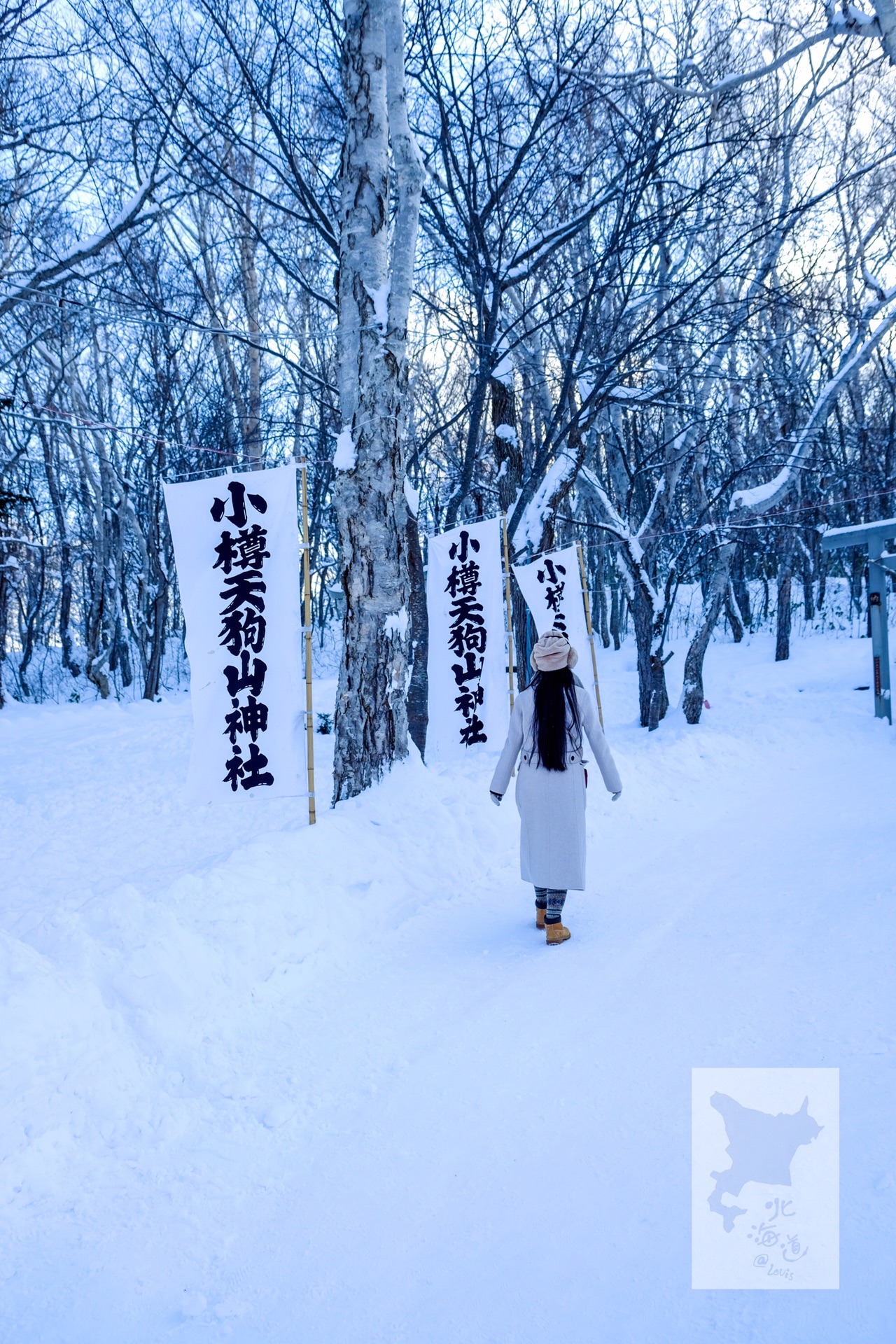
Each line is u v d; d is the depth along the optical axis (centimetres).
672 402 1295
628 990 353
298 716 600
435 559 880
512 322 1131
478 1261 202
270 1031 346
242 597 596
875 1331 169
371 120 673
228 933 403
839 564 3275
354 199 679
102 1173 252
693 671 1396
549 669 441
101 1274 208
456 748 871
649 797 813
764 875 513
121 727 1678
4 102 1066
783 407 1611
